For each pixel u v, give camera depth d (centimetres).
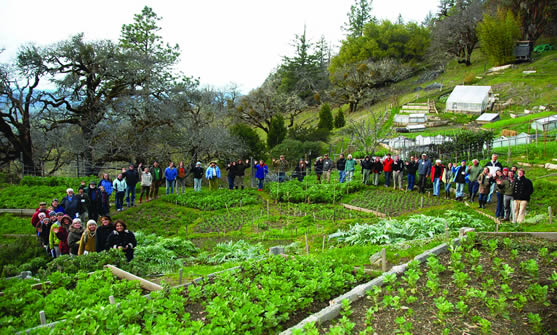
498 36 6303
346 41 8075
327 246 1255
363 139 3122
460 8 8262
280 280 752
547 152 2356
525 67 6034
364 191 2223
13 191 2241
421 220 1316
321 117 4919
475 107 4762
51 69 2947
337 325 534
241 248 1252
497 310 586
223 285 760
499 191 1507
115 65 3062
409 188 2172
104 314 602
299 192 2188
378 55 7425
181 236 1588
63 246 1118
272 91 5306
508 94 5134
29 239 1210
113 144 3122
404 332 540
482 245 903
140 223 1797
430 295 658
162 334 513
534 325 548
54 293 730
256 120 5225
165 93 3394
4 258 1086
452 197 1995
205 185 3441
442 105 5350
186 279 918
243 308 606
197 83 3653
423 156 2062
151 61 3278
